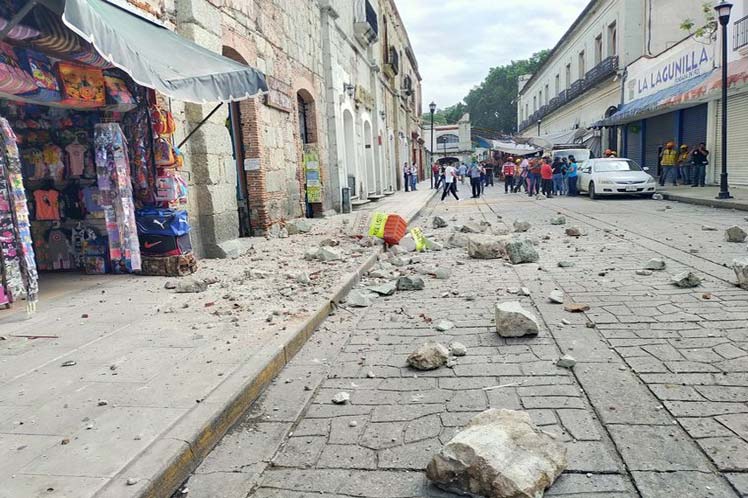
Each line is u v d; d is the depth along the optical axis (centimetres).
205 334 466
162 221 705
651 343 435
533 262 797
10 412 325
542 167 2247
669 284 618
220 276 709
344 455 299
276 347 427
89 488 245
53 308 557
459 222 1438
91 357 416
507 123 8619
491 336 479
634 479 260
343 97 1855
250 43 1079
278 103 1236
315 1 1580
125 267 722
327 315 569
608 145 3009
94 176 705
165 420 309
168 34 683
